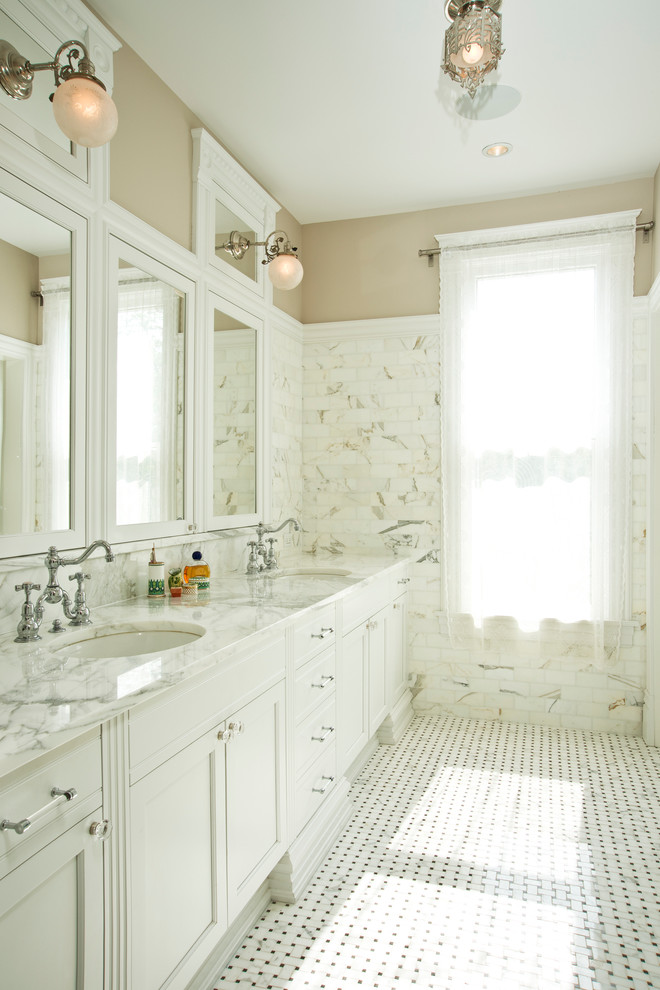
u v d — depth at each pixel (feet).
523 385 10.85
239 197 9.39
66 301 5.87
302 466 12.32
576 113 8.56
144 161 7.20
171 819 4.27
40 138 5.47
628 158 9.82
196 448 8.19
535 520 10.77
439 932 5.74
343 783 7.96
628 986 5.10
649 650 10.28
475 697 11.40
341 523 12.07
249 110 8.36
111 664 4.25
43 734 3.04
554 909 6.08
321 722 7.23
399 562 10.49
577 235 10.59
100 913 3.57
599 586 10.39
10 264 5.26
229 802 5.04
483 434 11.01
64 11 5.73
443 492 11.30
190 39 6.93
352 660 8.42
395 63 7.43
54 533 5.69
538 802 8.27
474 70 4.48
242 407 9.59
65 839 3.29
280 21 6.69
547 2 6.48
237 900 5.15
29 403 5.45
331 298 12.23
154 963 4.05
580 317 10.62
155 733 4.07
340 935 5.70
